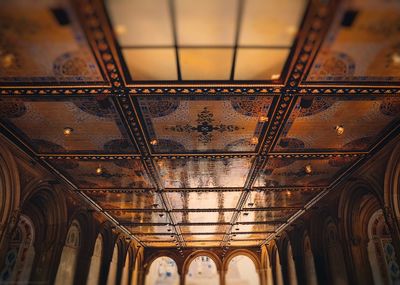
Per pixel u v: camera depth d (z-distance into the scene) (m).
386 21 4.12
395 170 7.60
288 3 3.87
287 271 18.80
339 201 10.95
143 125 6.96
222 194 11.95
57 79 5.35
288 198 12.51
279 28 4.29
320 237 13.11
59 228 10.35
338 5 3.85
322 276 12.73
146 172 9.67
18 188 7.75
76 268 12.71
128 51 4.74
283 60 4.96
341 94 5.80
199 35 4.43
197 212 14.58
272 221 16.58
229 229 18.77
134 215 15.11
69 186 10.80
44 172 9.13
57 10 3.91
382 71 5.20
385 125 6.99
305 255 15.74
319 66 5.05
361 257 10.03
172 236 20.92
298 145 7.96
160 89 5.63
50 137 7.43
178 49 4.70
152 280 28.11
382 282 9.55
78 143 7.75
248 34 4.40
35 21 4.11
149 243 23.67
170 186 11.02
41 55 4.79
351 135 7.46
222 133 7.33
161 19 4.13
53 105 6.16
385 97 5.94
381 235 9.91
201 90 5.65
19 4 3.81
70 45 4.57
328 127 7.09
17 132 7.12
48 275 9.73
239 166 9.27
